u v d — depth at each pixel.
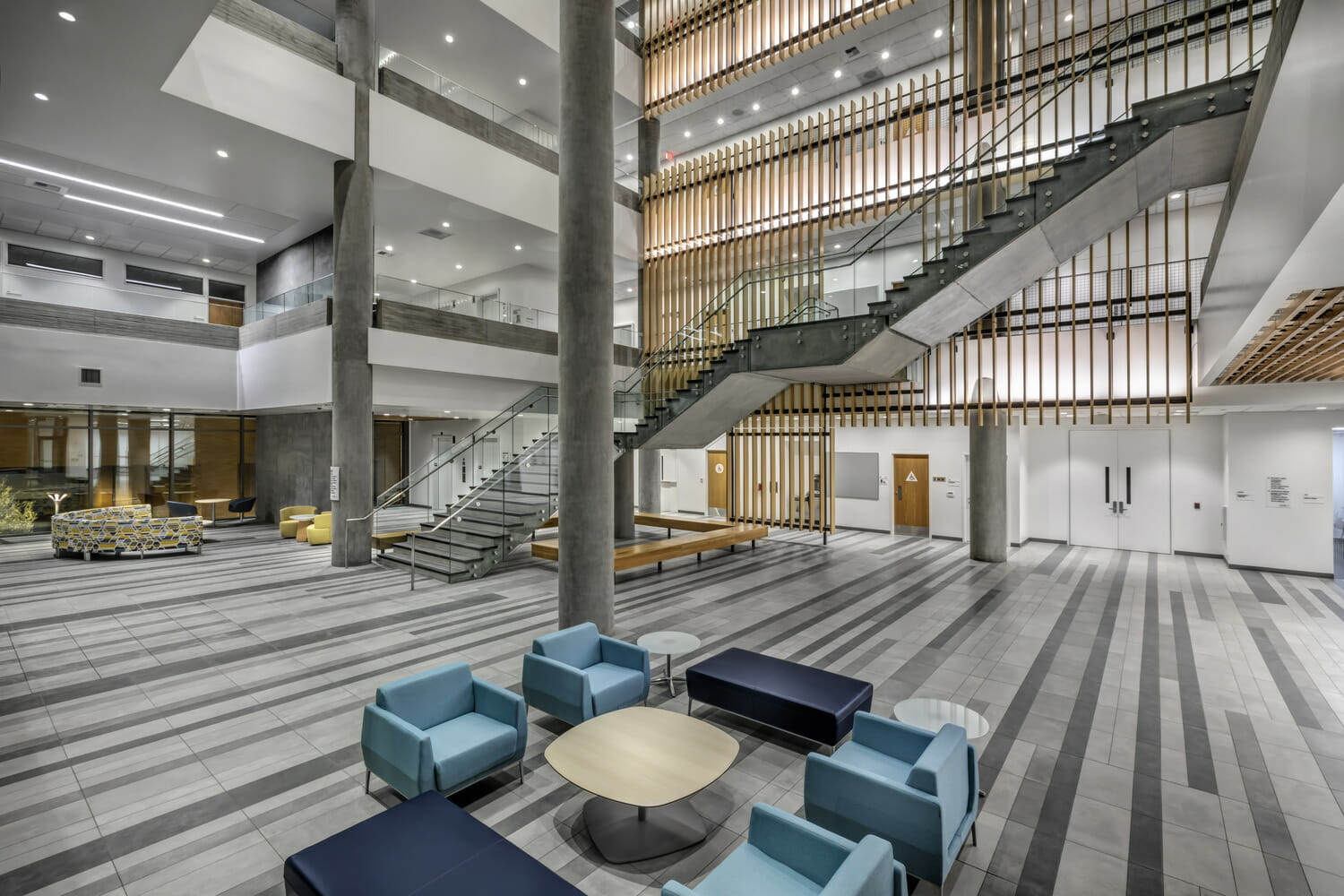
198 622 8.50
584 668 5.77
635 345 16.92
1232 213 5.36
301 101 10.58
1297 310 4.55
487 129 13.40
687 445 13.11
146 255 17.12
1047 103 9.49
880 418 13.46
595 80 7.25
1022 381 10.92
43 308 13.53
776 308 10.72
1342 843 3.83
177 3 7.05
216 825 4.04
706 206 15.02
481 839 3.23
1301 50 2.71
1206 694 6.10
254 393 15.42
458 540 12.14
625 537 15.13
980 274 8.55
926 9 12.34
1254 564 11.95
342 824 4.05
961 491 15.88
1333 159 2.27
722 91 15.45
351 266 11.84
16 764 4.80
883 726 4.18
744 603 9.56
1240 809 4.20
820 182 13.26
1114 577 11.40
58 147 10.77
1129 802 4.29
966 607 9.30
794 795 4.38
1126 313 10.31
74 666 6.87
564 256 7.34
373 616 8.77
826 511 14.66
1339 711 5.73
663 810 4.13
